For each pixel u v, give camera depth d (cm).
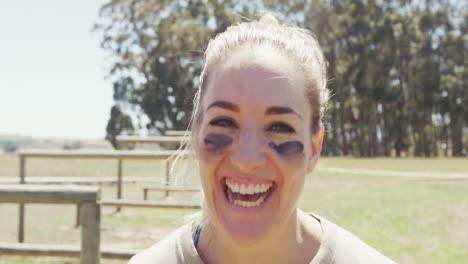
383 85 4056
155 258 161
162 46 3859
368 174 1877
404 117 4412
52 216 940
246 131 141
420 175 1855
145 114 4184
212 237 158
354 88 4091
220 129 143
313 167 161
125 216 903
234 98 142
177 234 166
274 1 3441
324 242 153
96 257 373
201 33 3706
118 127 4203
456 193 1227
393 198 1123
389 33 3912
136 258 165
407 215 891
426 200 1091
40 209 1031
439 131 4769
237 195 142
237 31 151
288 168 141
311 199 1096
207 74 152
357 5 3894
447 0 4281
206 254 158
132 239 715
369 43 3931
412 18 4181
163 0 3906
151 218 883
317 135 158
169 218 875
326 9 3756
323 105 163
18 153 776
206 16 3859
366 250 157
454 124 4500
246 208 141
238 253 151
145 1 3903
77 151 773
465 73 4309
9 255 442
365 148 4525
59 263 561
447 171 2056
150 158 756
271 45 148
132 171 1556
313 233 160
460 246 657
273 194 143
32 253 441
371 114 4297
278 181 142
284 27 156
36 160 1881
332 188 1338
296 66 148
